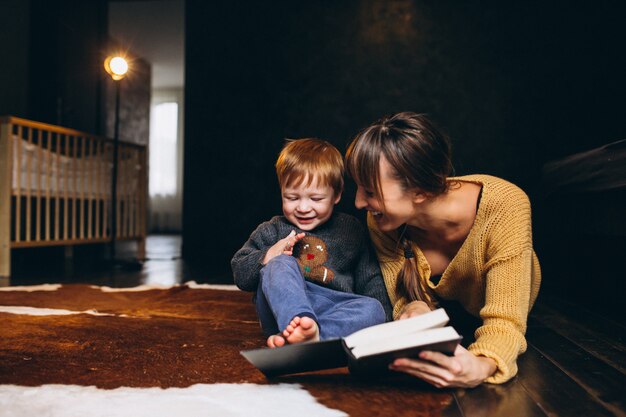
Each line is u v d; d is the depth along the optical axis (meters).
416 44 3.92
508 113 3.79
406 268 1.15
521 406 0.79
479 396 0.83
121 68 3.41
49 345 1.14
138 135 7.82
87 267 3.29
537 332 1.40
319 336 0.94
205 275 2.88
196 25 4.16
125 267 3.20
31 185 3.08
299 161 1.14
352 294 1.10
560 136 3.73
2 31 4.14
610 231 1.69
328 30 4.04
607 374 0.98
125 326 1.37
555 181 2.24
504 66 3.80
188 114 4.15
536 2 3.77
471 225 1.05
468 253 1.04
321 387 0.87
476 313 1.22
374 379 0.91
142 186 4.14
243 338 1.25
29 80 4.10
